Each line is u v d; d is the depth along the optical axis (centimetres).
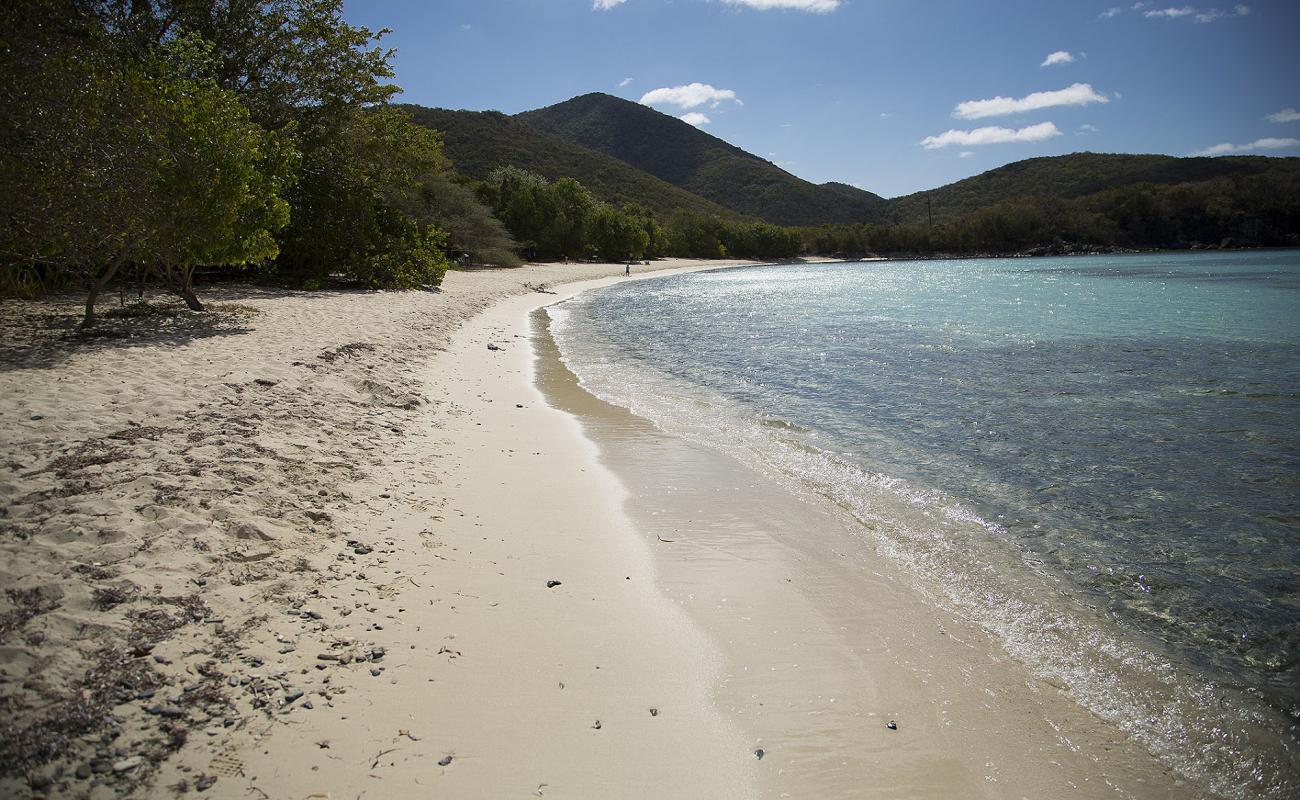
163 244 1353
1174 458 878
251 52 2392
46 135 1127
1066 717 407
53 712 325
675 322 2609
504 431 977
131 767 308
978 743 382
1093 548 629
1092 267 7069
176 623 409
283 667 391
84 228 1155
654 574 567
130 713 337
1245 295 3406
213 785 306
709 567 583
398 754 339
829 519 695
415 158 2817
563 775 338
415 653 424
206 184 1327
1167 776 364
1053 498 750
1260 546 628
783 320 2656
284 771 319
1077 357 1683
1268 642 484
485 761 341
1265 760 375
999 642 484
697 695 410
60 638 374
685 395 1288
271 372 998
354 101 2578
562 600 511
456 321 2102
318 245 2472
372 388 1031
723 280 5969
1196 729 399
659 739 370
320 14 2505
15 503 510
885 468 855
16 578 417
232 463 643
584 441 963
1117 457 886
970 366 1572
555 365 1609
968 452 916
